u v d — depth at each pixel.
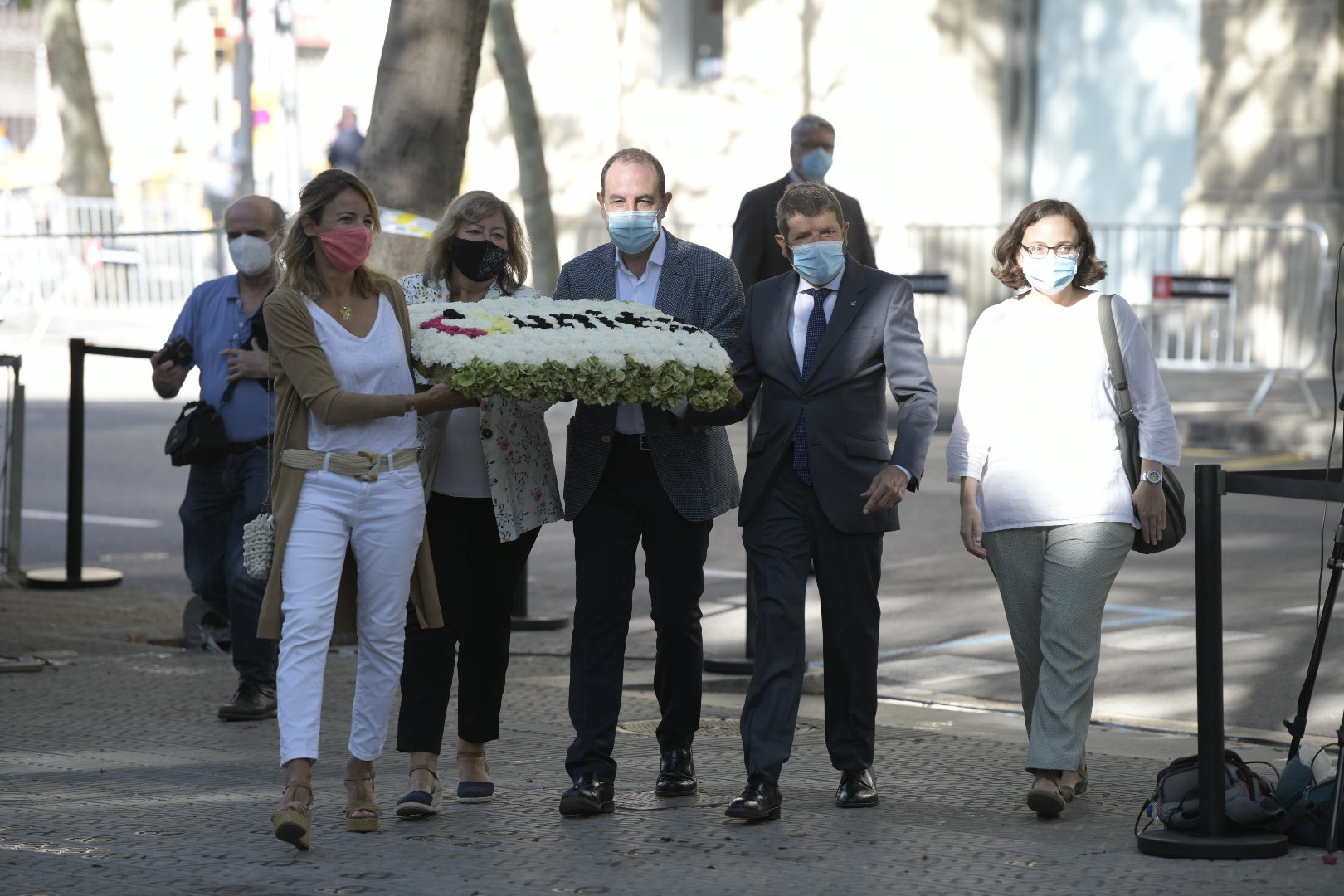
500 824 9.34
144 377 36.31
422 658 9.58
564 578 18.52
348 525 9.02
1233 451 25.72
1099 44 34.78
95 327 41.12
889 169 36.59
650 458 9.75
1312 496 8.38
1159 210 34.31
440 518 9.77
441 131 15.70
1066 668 9.56
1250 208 32.59
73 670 13.55
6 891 7.99
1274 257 28.91
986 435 9.95
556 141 41.94
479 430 9.71
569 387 9.06
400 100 15.65
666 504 9.75
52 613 16.28
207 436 12.29
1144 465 9.54
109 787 10.04
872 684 9.81
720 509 9.91
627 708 12.74
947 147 36.00
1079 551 9.60
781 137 38.25
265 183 46.81
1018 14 35.44
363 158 15.86
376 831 9.16
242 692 12.02
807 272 9.75
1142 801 9.93
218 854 8.67
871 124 36.75
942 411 28.05
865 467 9.66
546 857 8.67
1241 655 14.32
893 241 32.56
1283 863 8.56
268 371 12.27
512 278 10.09
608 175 9.90
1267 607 15.90
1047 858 8.66
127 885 8.11
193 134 61.03
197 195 54.75
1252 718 12.62
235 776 10.39
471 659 9.85
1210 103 33.00
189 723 11.83
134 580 18.53
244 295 12.59
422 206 15.69
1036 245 9.71
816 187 9.87
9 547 18.11
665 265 10.11
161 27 60.50
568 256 41.84
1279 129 32.31
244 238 12.27
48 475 25.27
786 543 9.72
